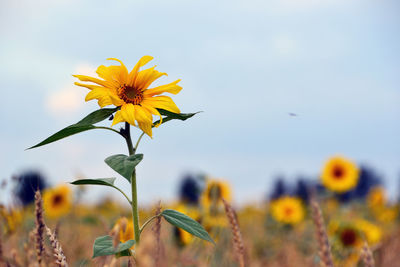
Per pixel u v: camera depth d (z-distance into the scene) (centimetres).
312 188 218
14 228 254
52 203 598
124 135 221
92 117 220
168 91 241
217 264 321
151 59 241
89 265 226
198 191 484
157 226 188
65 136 212
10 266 196
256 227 699
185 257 338
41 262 166
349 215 707
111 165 193
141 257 133
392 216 782
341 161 802
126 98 232
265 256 515
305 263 405
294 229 680
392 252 354
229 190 486
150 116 225
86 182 210
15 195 244
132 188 214
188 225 203
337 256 403
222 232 364
